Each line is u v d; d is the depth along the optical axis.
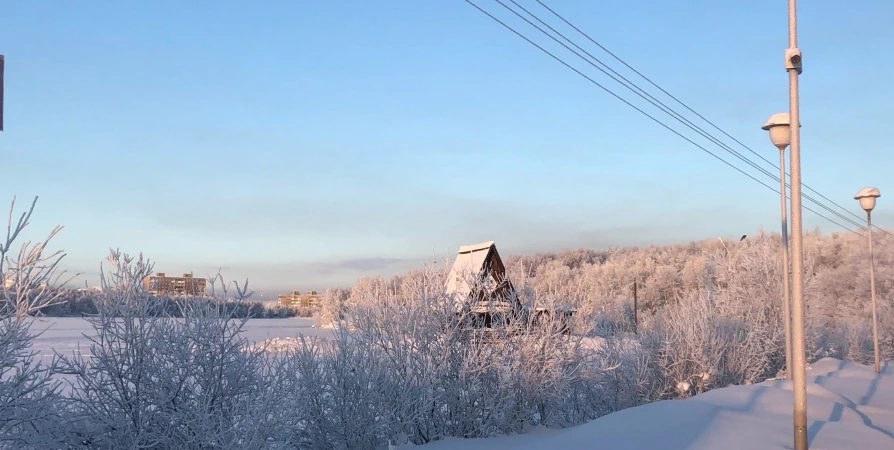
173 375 7.49
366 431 9.48
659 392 14.95
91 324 7.19
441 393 10.45
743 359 16.50
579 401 13.53
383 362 10.01
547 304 12.09
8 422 5.82
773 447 8.40
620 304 20.23
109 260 7.37
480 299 11.80
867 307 41.94
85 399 7.16
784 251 15.18
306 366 9.30
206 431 7.03
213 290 7.78
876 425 10.34
